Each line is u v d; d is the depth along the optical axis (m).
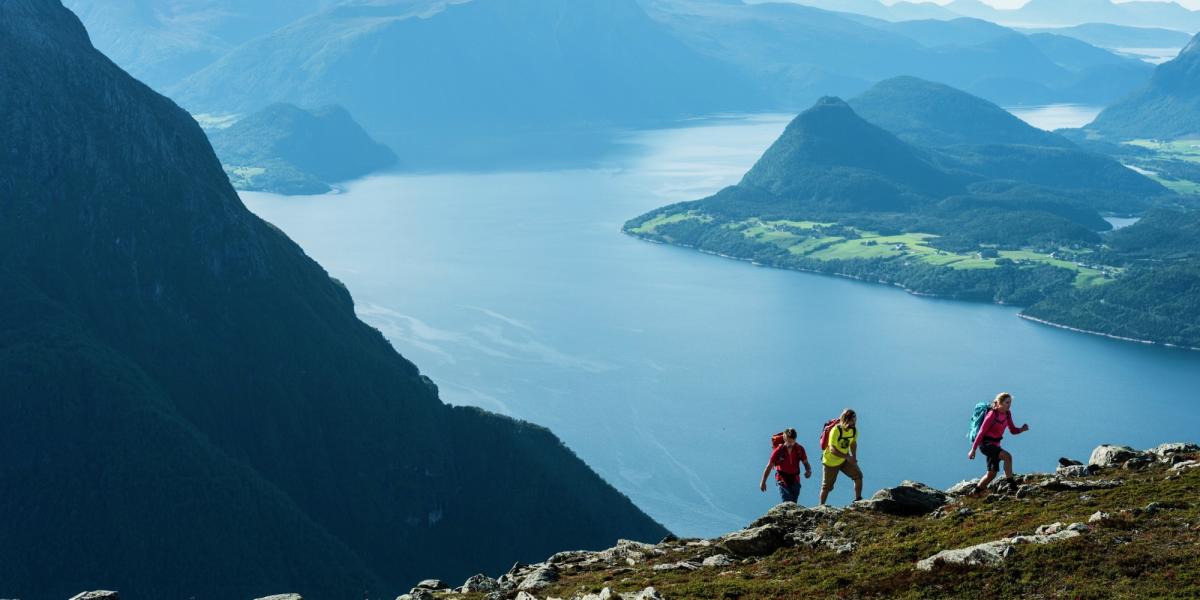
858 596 37.09
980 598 35.28
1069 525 39.28
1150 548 36.38
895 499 47.06
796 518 46.75
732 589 39.44
